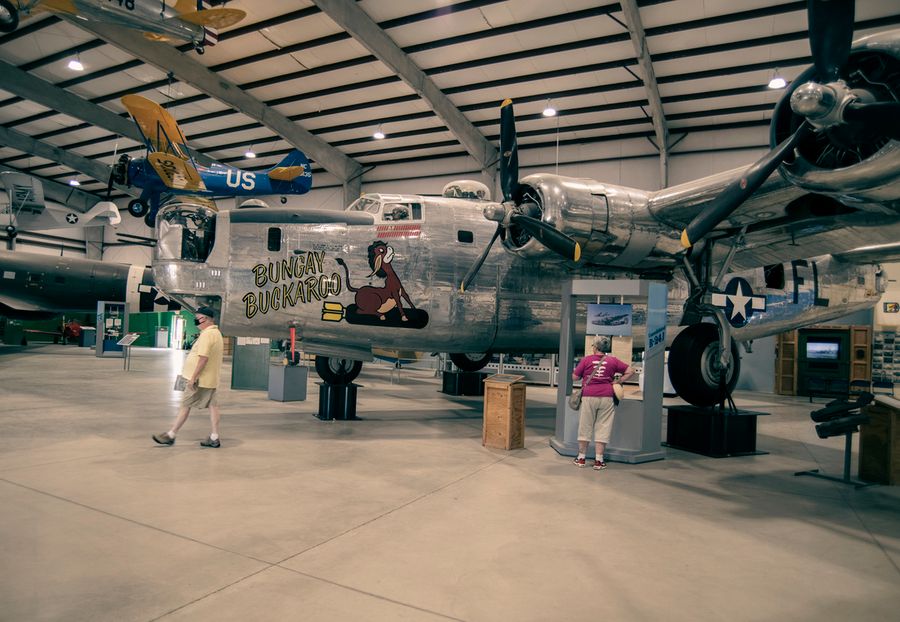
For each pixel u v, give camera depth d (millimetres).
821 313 9961
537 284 8523
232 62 16812
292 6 14117
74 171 27578
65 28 15750
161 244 9203
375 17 14508
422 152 22078
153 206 15859
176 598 2668
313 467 5355
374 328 7824
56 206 29656
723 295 7191
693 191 6453
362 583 2908
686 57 14391
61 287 20391
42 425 7023
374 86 17641
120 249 33281
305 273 7664
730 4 12594
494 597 2801
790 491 5129
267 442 6457
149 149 13398
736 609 2770
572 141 19609
